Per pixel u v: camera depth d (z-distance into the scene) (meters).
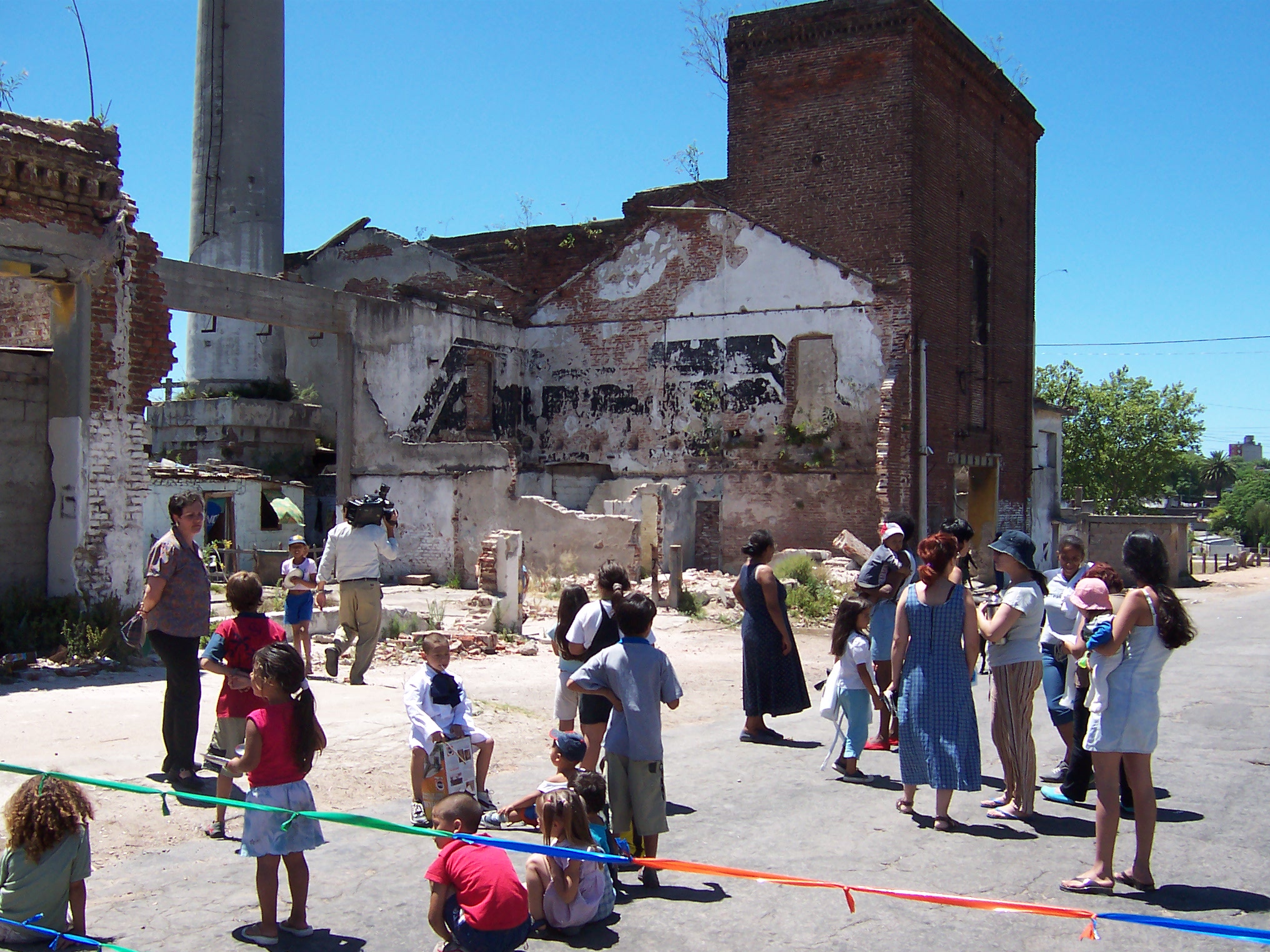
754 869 6.10
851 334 25.67
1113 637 5.70
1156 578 5.75
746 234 26.80
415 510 24.22
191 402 29.06
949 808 7.17
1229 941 5.11
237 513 25.20
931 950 4.98
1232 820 7.08
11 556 11.92
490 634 14.40
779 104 28.12
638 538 22.28
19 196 11.59
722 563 26.72
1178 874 5.98
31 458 12.16
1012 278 32.22
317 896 5.62
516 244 31.78
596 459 28.42
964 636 6.96
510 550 15.66
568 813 5.11
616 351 28.28
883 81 26.66
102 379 12.41
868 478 25.30
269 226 31.17
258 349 30.94
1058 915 4.30
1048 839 6.69
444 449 23.91
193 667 7.10
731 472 26.73
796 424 26.14
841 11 27.08
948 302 27.72
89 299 12.28
